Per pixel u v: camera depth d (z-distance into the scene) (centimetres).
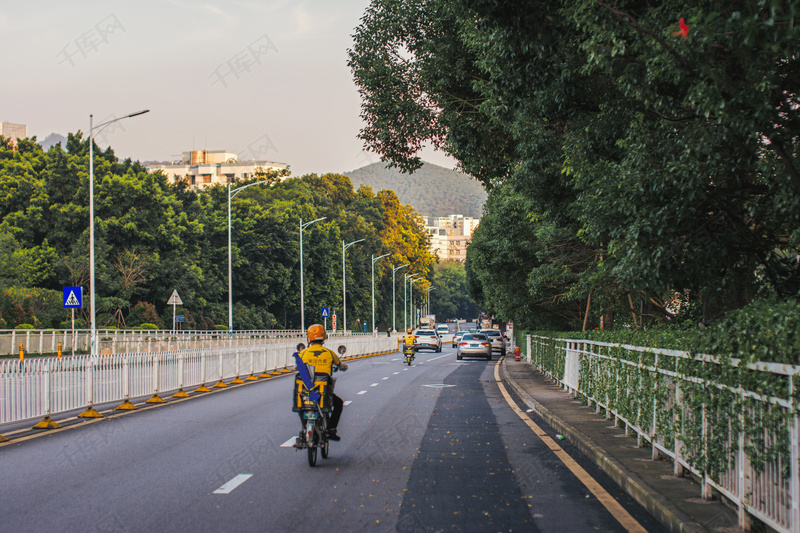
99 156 6944
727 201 948
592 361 1572
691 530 622
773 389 564
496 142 1828
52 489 822
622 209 948
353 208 12531
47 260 5784
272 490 821
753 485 608
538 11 1018
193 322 6750
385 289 12888
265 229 8531
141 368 1725
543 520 699
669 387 884
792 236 858
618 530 667
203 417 1468
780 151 796
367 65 1906
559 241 2452
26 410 1276
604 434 1184
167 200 6781
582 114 1235
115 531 652
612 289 1597
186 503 757
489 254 3531
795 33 601
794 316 543
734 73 816
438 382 2575
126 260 6156
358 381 2577
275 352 2975
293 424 1362
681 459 820
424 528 668
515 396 2067
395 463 995
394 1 1847
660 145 934
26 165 6266
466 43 1492
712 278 972
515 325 6238
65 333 4056
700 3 763
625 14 795
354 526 672
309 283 9362
